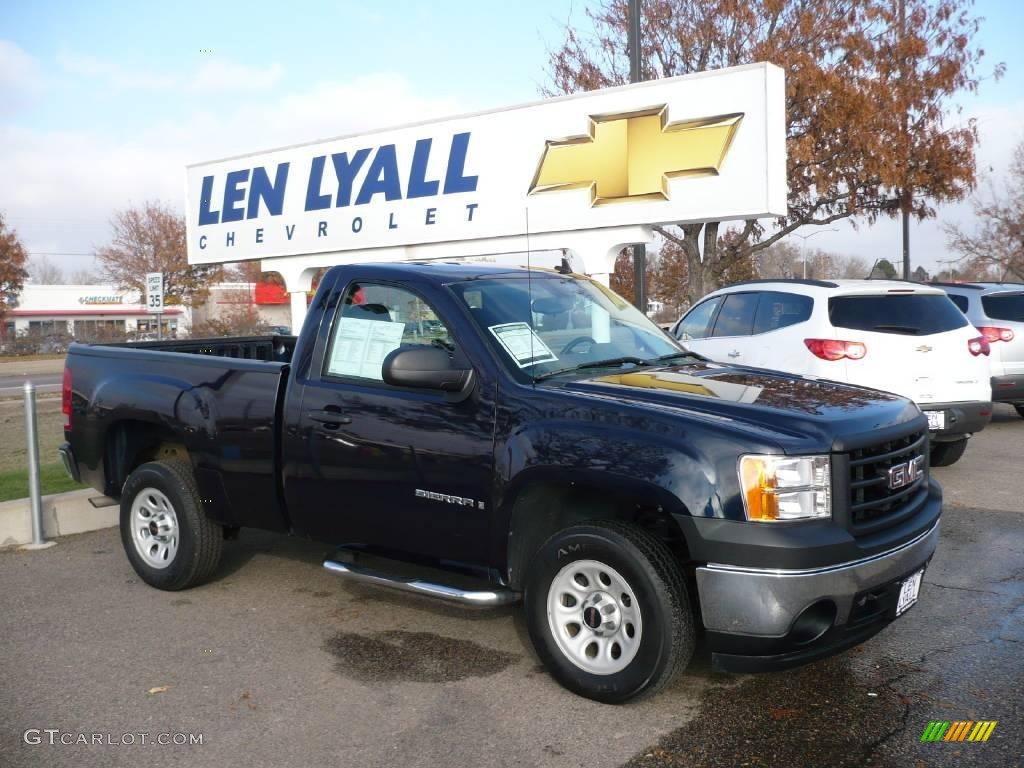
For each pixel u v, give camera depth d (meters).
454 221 12.46
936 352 8.01
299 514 4.99
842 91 17.88
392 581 4.57
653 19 19.48
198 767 3.50
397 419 4.53
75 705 4.06
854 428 3.80
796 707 3.90
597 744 3.62
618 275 23.30
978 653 4.42
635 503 4.19
